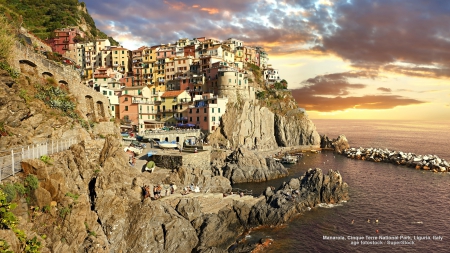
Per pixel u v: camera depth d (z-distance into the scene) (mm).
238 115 132625
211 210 56969
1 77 40594
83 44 186875
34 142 39750
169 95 139875
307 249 51188
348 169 110312
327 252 50688
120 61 180875
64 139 48344
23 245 24734
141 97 134500
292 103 168125
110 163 54094
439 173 104688
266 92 170625
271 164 97938
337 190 71500
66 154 44031
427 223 62156
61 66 70312
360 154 134000
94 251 32938
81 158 48156
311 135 159250
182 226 48625
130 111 127375
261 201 64438
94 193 46219
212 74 150750
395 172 105875
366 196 77188
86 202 36062
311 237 55062
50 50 90125
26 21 185500
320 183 70938
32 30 183125
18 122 40750
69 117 57062
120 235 43219
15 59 52125
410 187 86750
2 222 23781
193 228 50562
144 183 55406
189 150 86562
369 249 51969
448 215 66312
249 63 195125
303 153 144500
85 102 75188
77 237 32938
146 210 45938
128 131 113812
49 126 46938
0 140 35125
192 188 63594
